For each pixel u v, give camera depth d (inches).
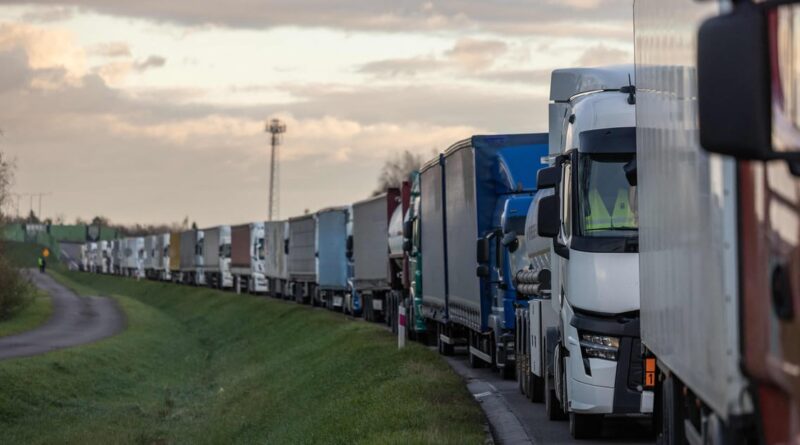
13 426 2753.4
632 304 1216.8
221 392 3181.6
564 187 1316.4
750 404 498.6
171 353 4817.9
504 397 1770.4
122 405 3139.8
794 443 429.1
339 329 3631.9
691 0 633.0
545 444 1277.1
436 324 2910.9
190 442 2423.7
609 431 1374.3
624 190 1238.9
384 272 3937.0
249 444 2128.4
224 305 7106.3
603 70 1428.4
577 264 1242.6
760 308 472.1
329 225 5157.5
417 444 1203.9
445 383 1811.0
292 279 6338.6
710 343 591.8
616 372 1222.3
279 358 3577.8
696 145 627.2
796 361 427.2
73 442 2476.6
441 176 2541.8
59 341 4655.5
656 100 833.5
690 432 771.4
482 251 2005.4
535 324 1589.6
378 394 1770.4
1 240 5506.9
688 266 682.2
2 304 5629.9
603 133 1249.4
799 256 425.7
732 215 519.5
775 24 418.3
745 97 407.2
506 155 2110.0
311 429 1712.6
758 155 407.5
